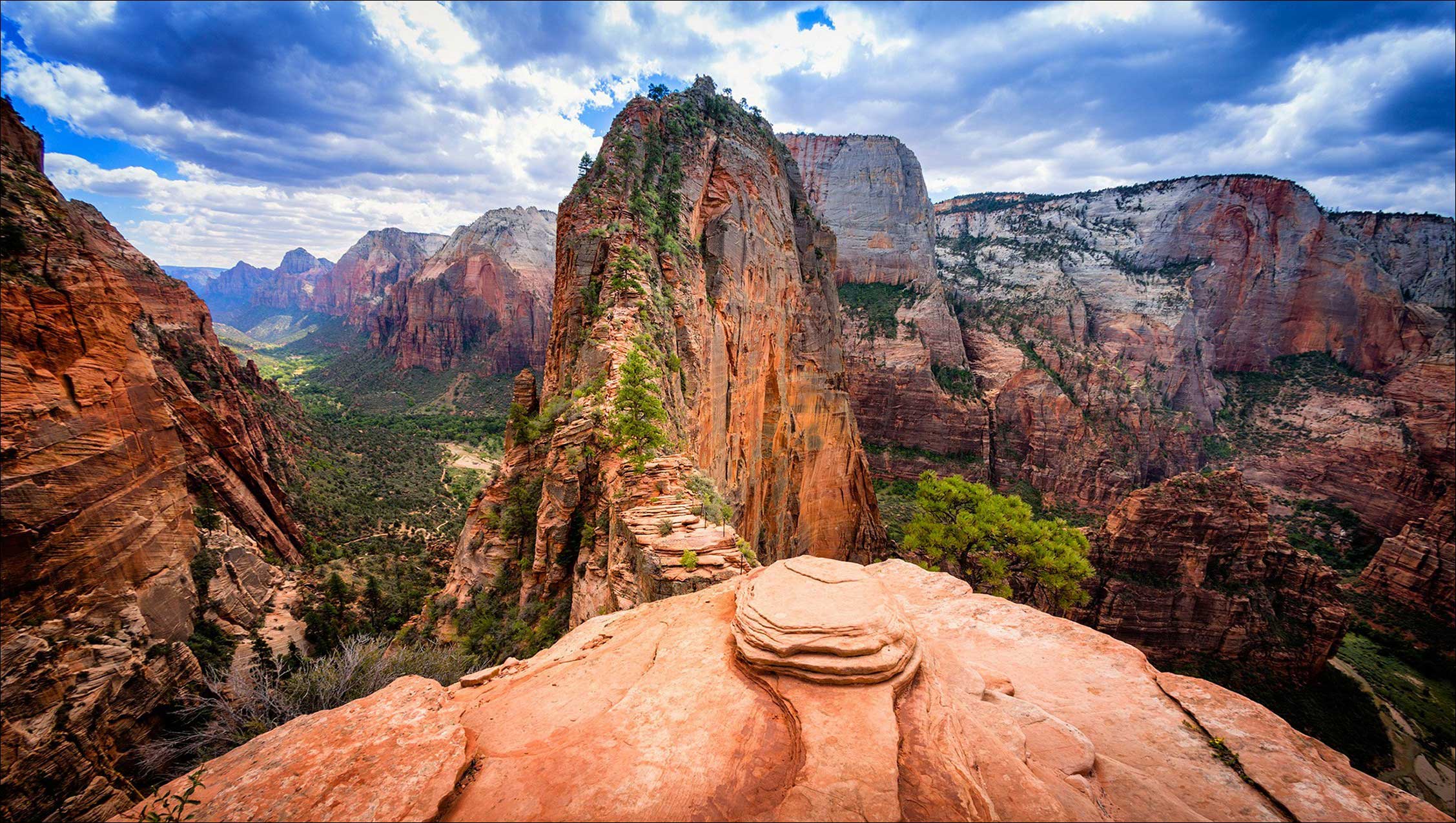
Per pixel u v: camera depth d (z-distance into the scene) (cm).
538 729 727
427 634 3806
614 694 797
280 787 609
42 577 2070
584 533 2973
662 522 2334
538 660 971
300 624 4194
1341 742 5075
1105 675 875
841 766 593
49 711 1902
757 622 829
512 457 4453
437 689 819
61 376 2273
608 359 3597
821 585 922
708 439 4588
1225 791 624
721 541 2211
